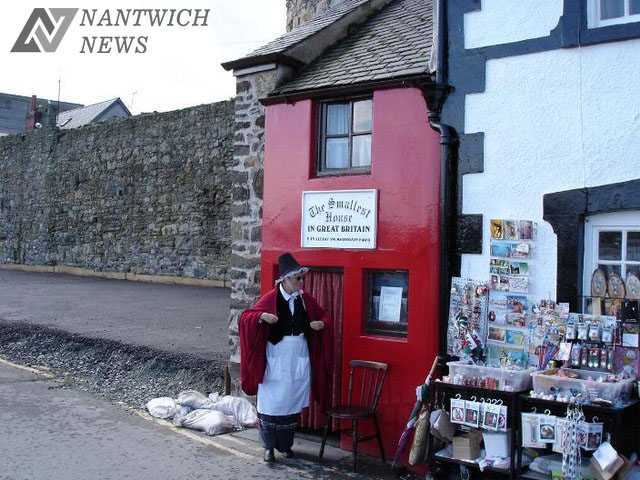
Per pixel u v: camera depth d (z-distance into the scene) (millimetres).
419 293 5871
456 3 5809
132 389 8547
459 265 5656
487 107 5594
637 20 4930
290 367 5961
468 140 5672
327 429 6043
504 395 4918
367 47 7344
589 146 5074
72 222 25078
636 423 4680
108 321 12805
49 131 26172
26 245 27359
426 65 6062
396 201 6082
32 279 22875
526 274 5285
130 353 9914
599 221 5078
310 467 5816
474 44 5695
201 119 20562
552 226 5184
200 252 20594
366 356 6176
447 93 5805
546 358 5105
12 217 28125
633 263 4898
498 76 5551
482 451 5184
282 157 6988
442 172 5750
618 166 4938
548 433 4602
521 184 5387
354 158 6598
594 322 4922
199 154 20594
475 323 5477
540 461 4824
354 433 5742
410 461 5379
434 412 5293
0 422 6766
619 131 4949
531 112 5367
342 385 6344
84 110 37969
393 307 6168
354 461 5730
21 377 9023
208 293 18406
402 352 5941
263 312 5918
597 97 5059
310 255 6668
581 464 4629
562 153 5195
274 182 7043
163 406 7355
